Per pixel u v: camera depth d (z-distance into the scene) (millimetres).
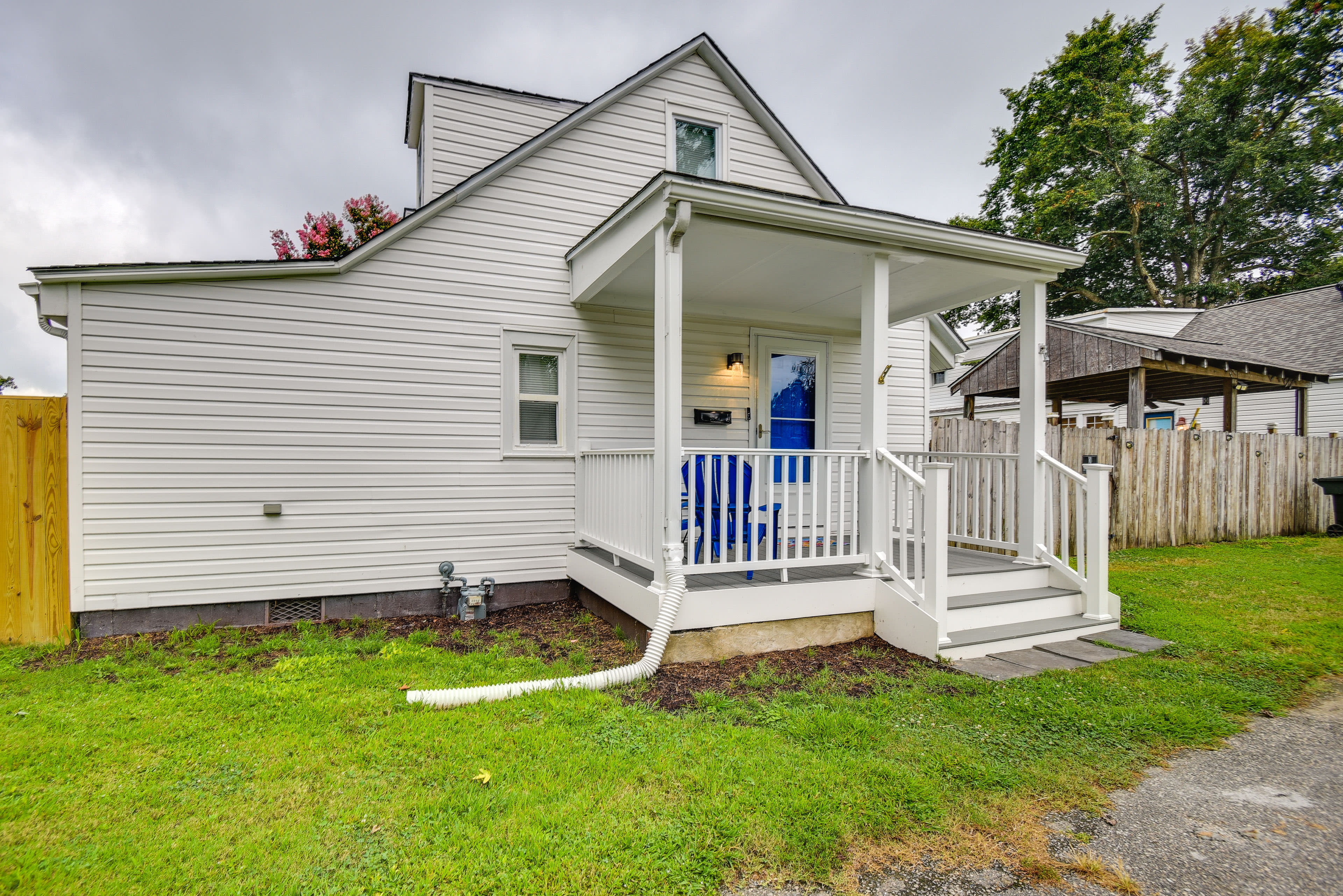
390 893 1895
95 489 4785
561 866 2020
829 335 7398
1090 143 21938
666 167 6758
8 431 4668
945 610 4152
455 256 5781
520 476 6000
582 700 3479
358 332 5457
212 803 2426
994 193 25062
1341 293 14266
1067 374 10383
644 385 6484
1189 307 21438
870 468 4703
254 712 3314
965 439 9352
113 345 4824
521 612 5781
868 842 2172
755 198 4020
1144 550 8203
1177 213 21188
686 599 4105
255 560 5184
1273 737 3018
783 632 4398
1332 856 2090
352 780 2600
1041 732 3059
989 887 1954
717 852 2092
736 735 3012
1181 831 2248
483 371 5875
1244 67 20672
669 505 4078
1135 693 3543
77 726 3133
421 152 8359
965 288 5723
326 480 5371
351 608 5457
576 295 6000
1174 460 8750
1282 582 6242
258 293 5180
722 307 6688
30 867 2021
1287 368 10273
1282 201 20750
